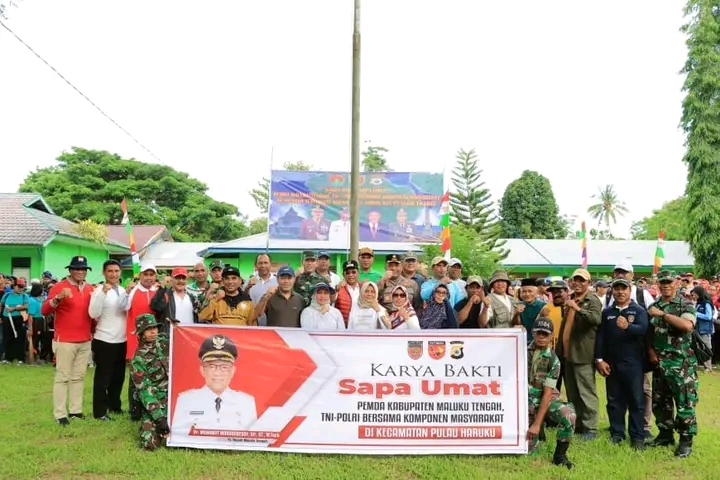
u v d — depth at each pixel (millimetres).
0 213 23828
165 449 7441
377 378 7434
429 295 9391
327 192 15805
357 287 8875
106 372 9055
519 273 35781
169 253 34500
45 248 23266
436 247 18766
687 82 22719
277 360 7496
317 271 9703
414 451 7336
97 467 6738
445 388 7414
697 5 22594
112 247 29984
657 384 7957
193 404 7512
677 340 7633
